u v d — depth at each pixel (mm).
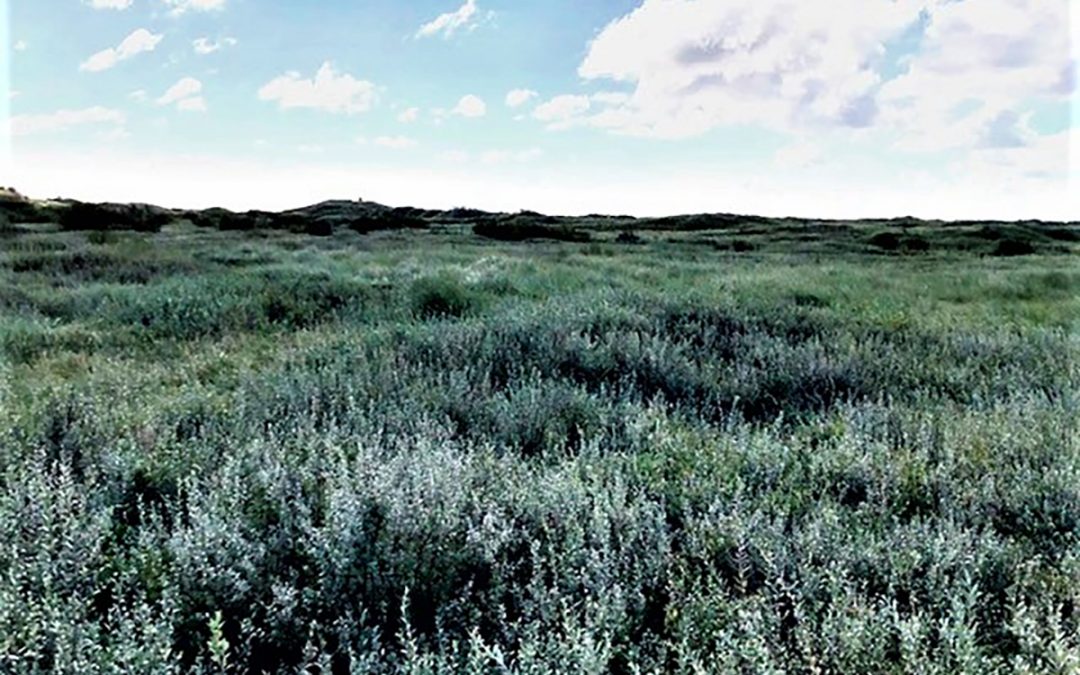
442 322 9047
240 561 3025
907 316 10258
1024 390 6191
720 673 2381
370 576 2943
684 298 10625
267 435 4801
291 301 11570
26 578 2857
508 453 4234
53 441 4578
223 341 8570
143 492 3943
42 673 2334
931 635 2686
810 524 3352
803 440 5016
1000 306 13078
